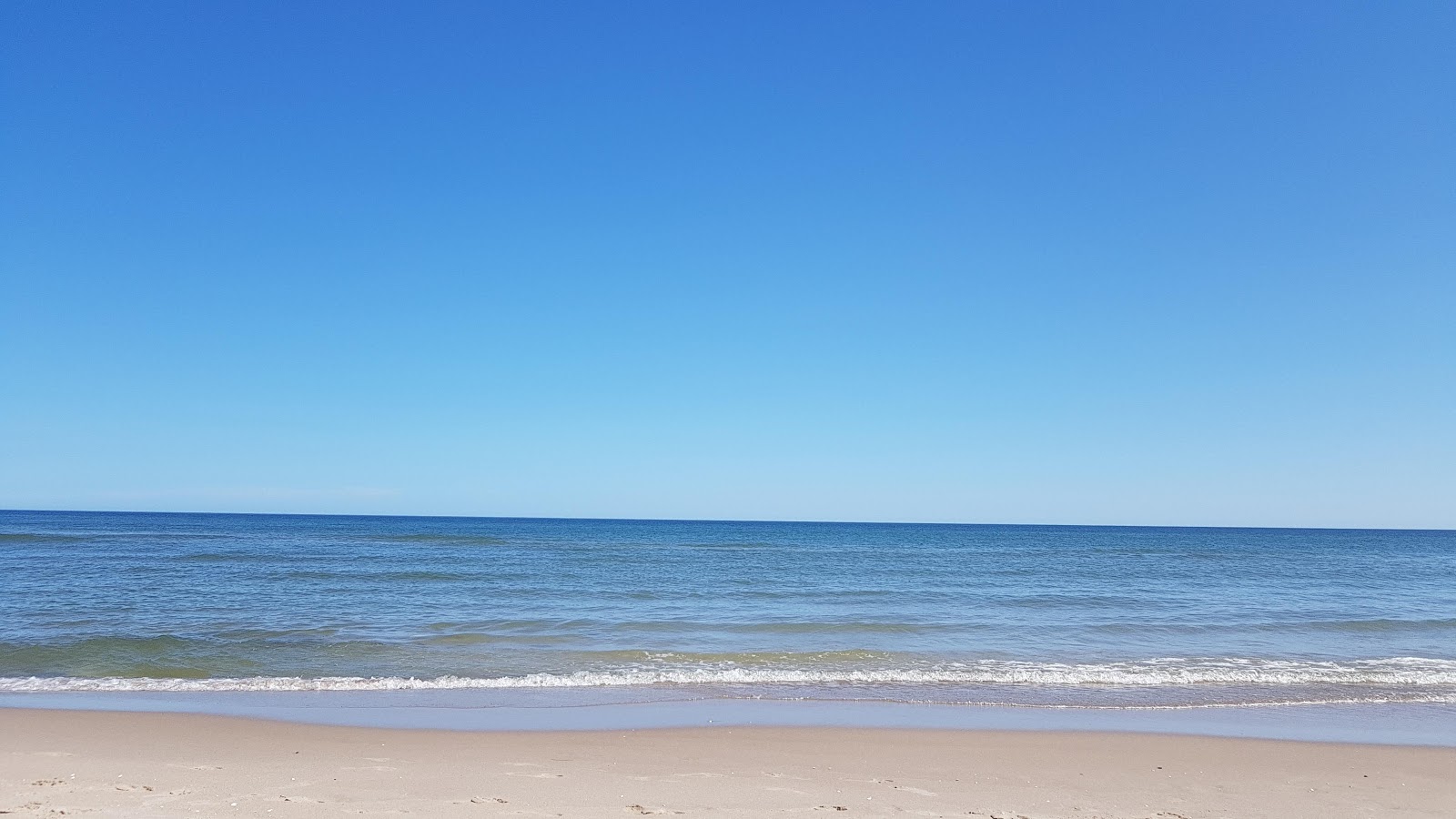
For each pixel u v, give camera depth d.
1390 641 20.94
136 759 9.07
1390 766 9.98
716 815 7.45
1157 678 15.53
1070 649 18.84
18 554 43.56
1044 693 14.29
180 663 15.62
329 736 10.41
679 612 24.53
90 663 15.35
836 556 56.97
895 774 9.16
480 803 7.65
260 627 19.84
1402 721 12.64
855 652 17.73
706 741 10.55
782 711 12.63
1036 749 10.49
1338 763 10.05
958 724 11.91
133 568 35.75
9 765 8.60
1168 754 10.36
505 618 22.39
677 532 114.12
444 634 19.36
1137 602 28.70
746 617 23.44
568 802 7.77
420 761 9.24
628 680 14.73
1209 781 9.21
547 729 11.14
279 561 41.97
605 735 10.76
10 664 15.13
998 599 29.36
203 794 7.68
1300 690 14.83
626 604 26.19
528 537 82.12
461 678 14.65
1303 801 8.55
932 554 61.47
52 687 13.40
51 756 9.04
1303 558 63.75
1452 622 24.33
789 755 9.91
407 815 7.23
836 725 11.69
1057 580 38.44
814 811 7.68
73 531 74.31
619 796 8.00
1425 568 53.38
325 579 32.66
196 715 11.45
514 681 14.46
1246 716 12.77
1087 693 14.36
